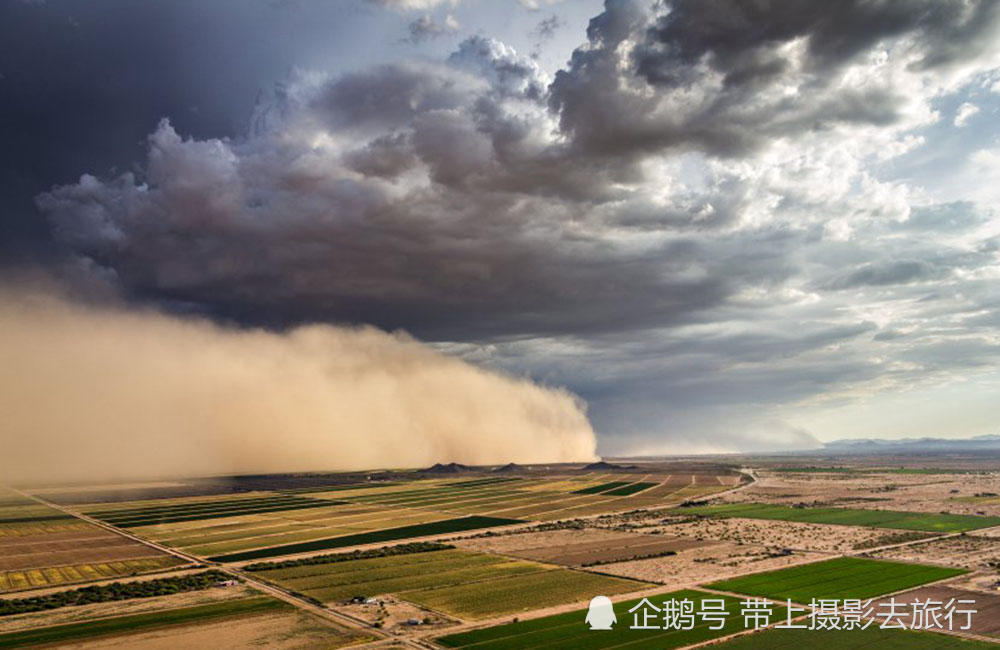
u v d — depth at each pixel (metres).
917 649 84.62
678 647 87.00
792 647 86.31
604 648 87.12
